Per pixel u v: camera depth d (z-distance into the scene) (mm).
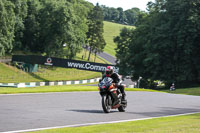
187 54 69875
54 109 15641
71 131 9398
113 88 15555
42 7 111375
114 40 88938
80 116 13719
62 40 104875
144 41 78188
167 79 73062
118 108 16656
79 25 111312
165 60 73312
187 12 69562
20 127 10203
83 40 108625
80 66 76750
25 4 101750
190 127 10523
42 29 107062
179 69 71125
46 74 93625
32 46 114188
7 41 82875
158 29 72500
